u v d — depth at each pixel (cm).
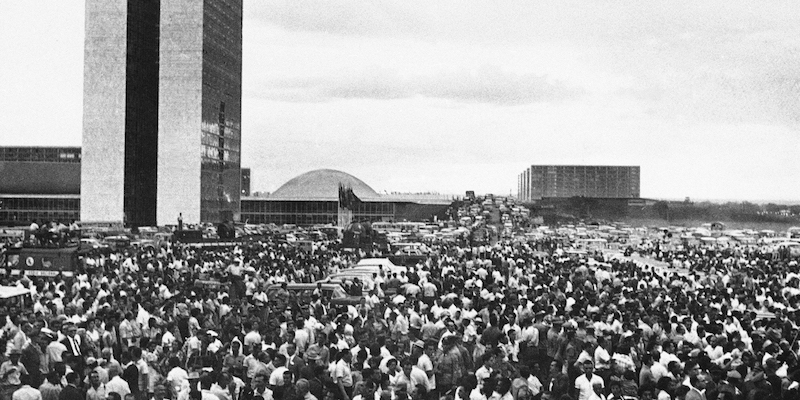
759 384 2488
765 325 3706
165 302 3881
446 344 2862
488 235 15075
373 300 4247
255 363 2733
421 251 10181
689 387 2397
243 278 5444
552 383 2588
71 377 2406
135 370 2619
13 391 2441
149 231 12838
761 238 16000
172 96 17238
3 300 3822
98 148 17300
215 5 18112
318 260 7756
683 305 4191
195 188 17238
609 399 2425
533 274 6450
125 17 17238
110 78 17300
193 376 2564
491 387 2370
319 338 2923
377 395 2453
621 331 3400
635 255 12369
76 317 3438
